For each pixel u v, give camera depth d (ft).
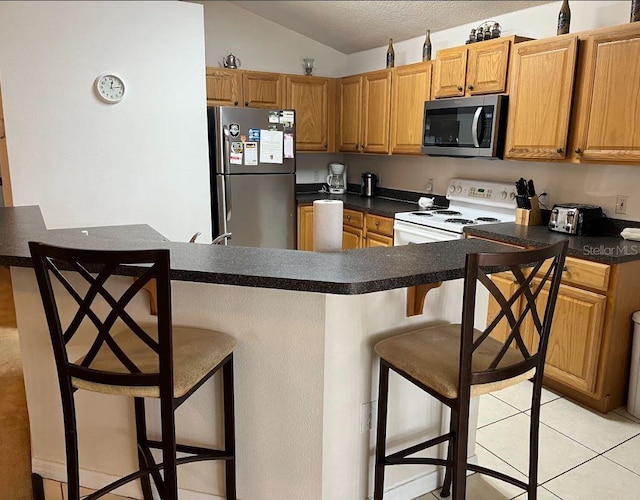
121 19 11.37
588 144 9.22
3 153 12.09
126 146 11.89
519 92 10.36
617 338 8.61
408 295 5.95
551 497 6.68
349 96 15.88
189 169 12.68
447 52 12.01
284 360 5.57
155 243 6.53
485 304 6.83
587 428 8.40
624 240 9.42
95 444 6.46
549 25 10.86
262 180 14.33
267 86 15.21
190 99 12.41
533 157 10.22
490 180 12.77
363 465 6.06
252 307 5.55
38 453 6.69
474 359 5.20
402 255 5.98
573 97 9.39
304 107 15.93
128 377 4.59
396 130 14.07
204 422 6.05
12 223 8.14
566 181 10.84
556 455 7.63
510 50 10.51
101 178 11.77
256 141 14.05
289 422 5.71
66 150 11.37
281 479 5.88
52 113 11.14
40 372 6.42
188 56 12.20
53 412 6.50
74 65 11.14
